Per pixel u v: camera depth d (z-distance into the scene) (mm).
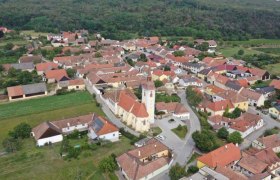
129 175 115375
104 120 149000
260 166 122375
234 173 113688
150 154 128875
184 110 169125
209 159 122438
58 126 150000
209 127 159250
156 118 165750
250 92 197125
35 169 122562
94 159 129375
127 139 145875
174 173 113750
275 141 143250
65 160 128500
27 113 171750
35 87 197875
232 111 177000
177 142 143875
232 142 143000
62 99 192000
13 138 142500
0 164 125938
